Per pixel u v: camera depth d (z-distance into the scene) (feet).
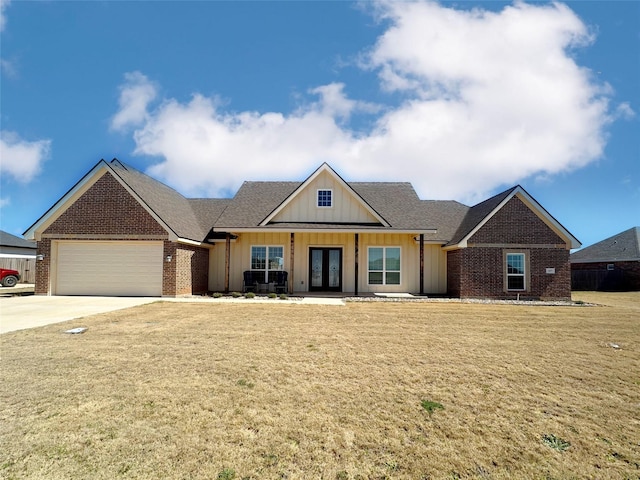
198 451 10.31
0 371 16.84
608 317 35.99
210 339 23.77
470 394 14.98
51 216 50.11
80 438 10.88
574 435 11.75
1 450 10.14
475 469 9.79
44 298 46.26
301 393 14.74
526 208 52.24
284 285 54.90
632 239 92.38
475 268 51.19
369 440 11.16
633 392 15.49
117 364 18.11
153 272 49.11
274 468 9.59
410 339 24.66
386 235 57.72
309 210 56.65
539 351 22.06
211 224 61.52
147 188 54.49
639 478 9.53
